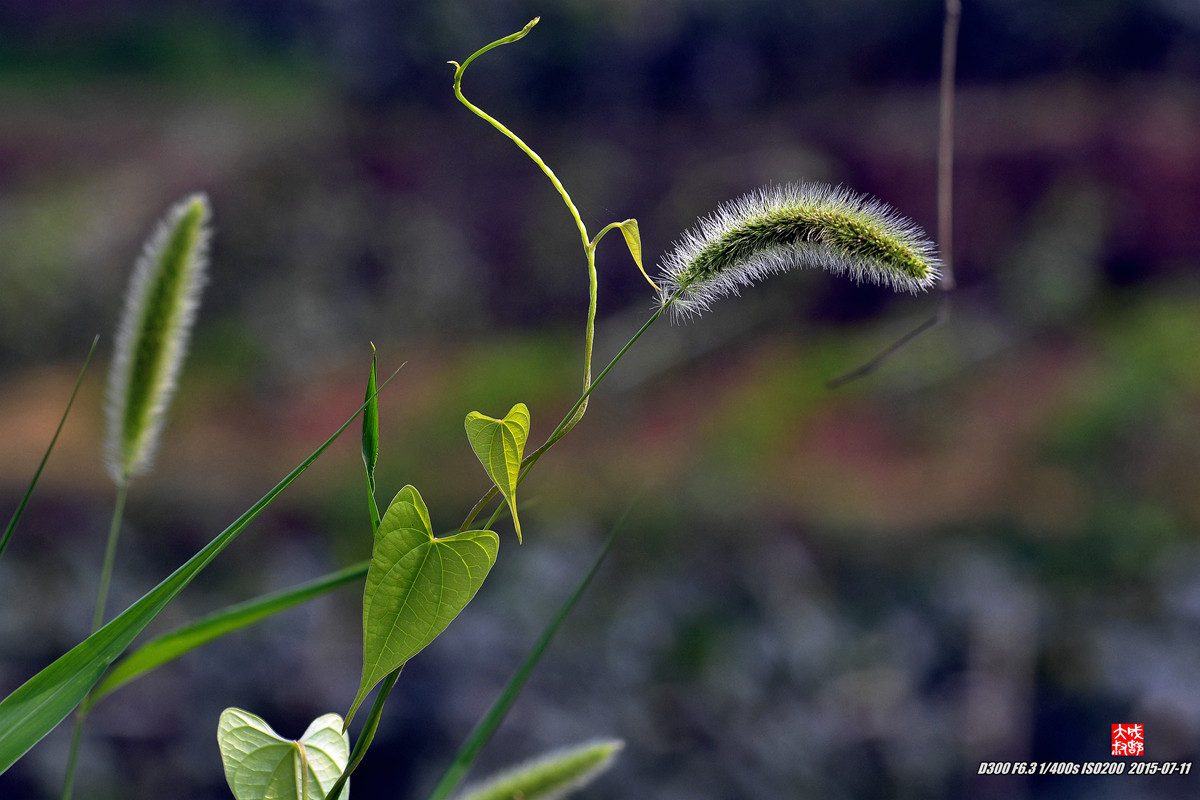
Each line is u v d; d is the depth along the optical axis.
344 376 13.59
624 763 7.23
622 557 9.20
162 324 1.66
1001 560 9.41
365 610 1.12
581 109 16.62
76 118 16.58
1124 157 14.12
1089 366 12.23
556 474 10.89
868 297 13.91
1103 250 13.68
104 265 13.96
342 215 14.87
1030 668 8.35
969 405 12.05
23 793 6.46
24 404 12.17
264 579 9.01
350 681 7.72
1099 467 10.54
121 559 8.88
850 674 8.20
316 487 10.42
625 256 15.04
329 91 17.11
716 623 8.55
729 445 11.54
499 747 7.27
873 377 12.59
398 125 16.42
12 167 15.37
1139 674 8.09
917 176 14.80
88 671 1.26
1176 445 10.43
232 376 13.04
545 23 16.36
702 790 7.24
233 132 15.85
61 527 9.05
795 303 13.96
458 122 16.44
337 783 1.12
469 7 16.33
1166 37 15.04
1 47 18.62
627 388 13.07
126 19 18.94
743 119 16.44
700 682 7.95
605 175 15.68
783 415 12.13
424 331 14.52
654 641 8.27
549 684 7.77
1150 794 7.16
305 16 18.31
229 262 14.09
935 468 11.07
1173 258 13.48
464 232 15.54
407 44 16.39
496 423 1.16
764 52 16.62
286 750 1.25
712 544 9.41
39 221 14.17
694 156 15.79
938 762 7.71
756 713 7.82
